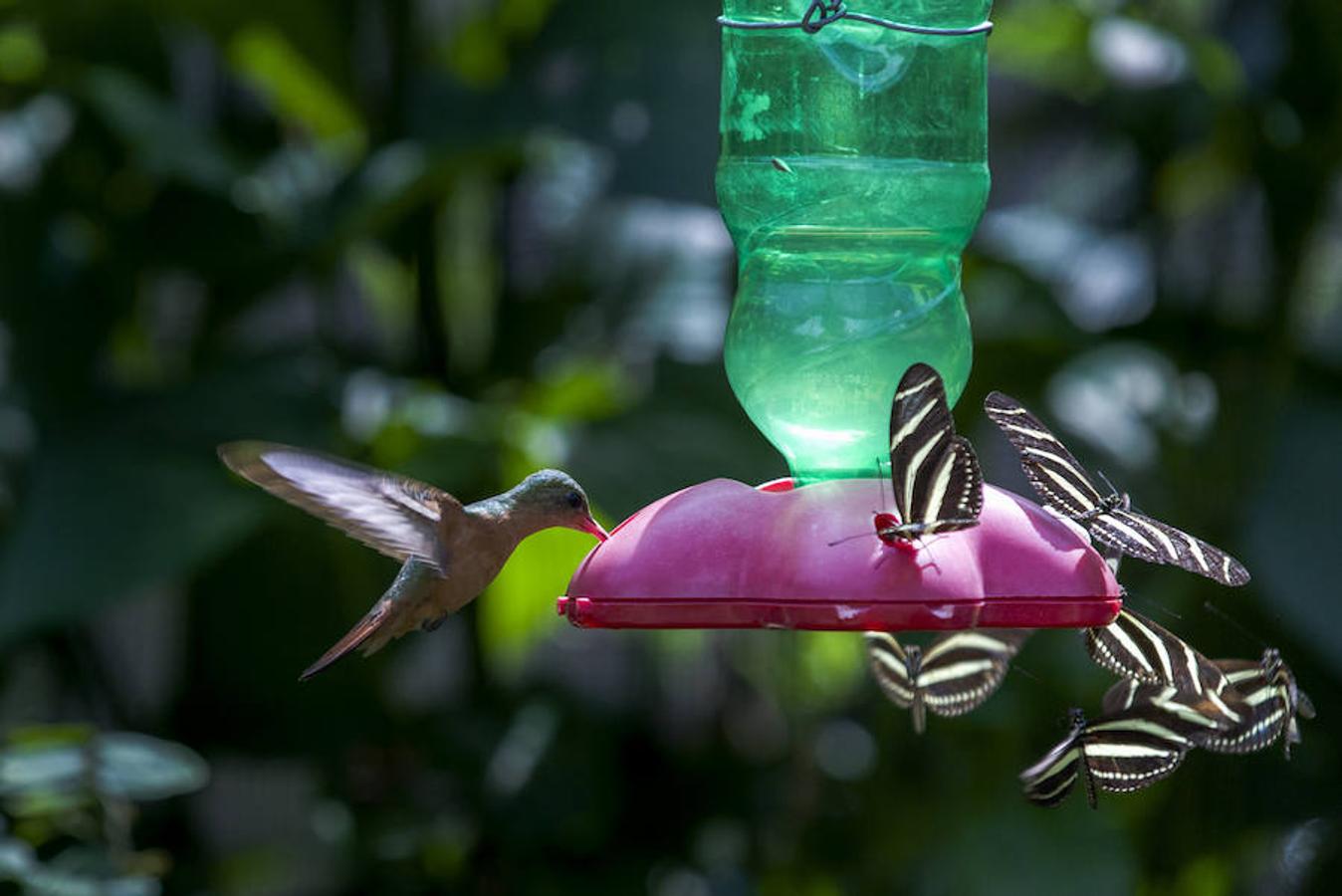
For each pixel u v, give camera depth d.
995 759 10.55
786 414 5.90
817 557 5.04
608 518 9.45
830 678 11.88
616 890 11.13
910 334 5.84
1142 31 11.05
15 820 8.41
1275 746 11.21
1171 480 11.27
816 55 5.89
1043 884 10.01
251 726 11.01
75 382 10.52
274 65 11.41
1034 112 14.09
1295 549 9.95
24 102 11.50
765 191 5.89
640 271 10.68
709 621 5.12
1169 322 11.77
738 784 12.09
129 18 11.44
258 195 10.91
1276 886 11.33
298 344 10.84
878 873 10.95
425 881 11.09
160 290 12.38
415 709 12.09
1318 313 11.89
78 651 11.56
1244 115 11.15
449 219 11.72
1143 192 12.48
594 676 13.20
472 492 10.43
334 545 10.94
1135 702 5.28
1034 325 10.97
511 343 11.37
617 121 10.94
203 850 11.70
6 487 10.42
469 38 11.41
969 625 4.95
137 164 11.03
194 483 9.66
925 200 5.90
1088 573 5.14
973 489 4.87
